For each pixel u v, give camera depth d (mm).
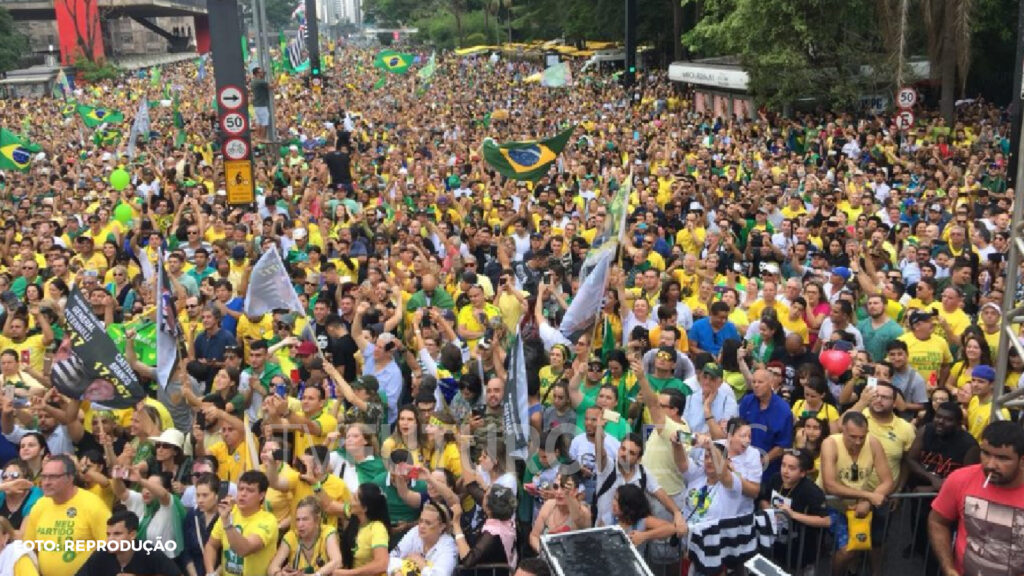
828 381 10094
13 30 90625
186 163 27109
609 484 8047
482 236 16984
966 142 27688
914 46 32719
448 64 89062
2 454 9508
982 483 5832
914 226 16438
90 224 17781
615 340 11711
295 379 10906
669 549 7676
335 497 7992
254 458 8875
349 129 36750
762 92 34281
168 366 10633
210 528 7988
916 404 9656
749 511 7957
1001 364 7176
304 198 20000
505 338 10766
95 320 9312
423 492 8391
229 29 22375
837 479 8000
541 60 80375
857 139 28016
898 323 11797
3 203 24250
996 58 35219
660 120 37062
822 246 15633
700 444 7832
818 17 31312
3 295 13094
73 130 44625
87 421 10094
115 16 123000
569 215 19297
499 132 37938
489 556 7543
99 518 7680
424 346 11266
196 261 14578
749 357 10703
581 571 5879
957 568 6051
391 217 20328
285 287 11336
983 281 12641
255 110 31016
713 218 18203
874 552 8094
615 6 59156
